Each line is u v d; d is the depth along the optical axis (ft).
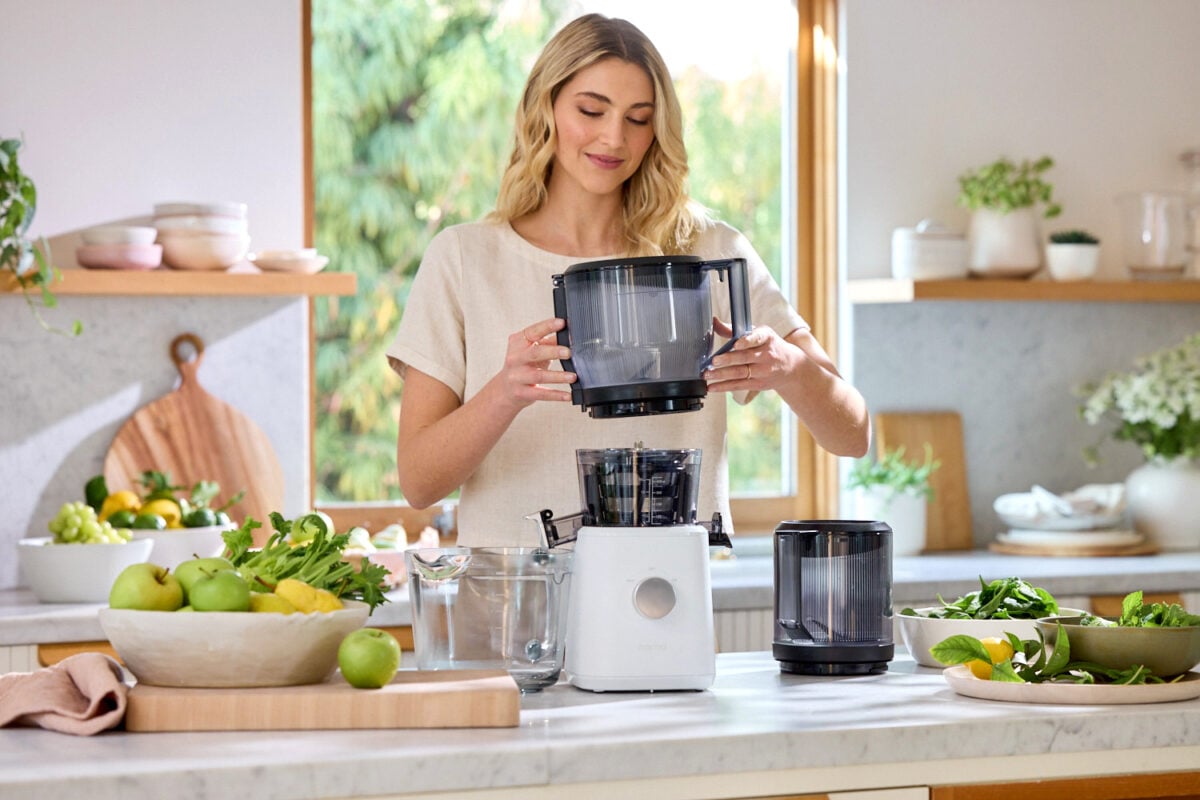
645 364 5.92
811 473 13.89
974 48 13.71
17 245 10.73
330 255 12.96
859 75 13.42
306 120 12.66
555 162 7.33
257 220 12.01
